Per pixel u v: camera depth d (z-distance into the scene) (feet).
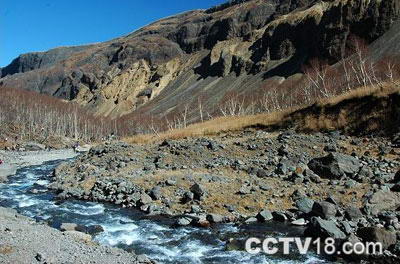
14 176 138.21
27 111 465.88
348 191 77.71
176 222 70.49
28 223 70.28
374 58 467.52
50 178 127.95
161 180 93.56
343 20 575.79
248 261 53.78
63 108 587.68
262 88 614.34
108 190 93.61
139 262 51.52
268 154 109.19
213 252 57.57
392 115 114.21
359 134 115.65
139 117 635.25
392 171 85.87
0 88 614.34
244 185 86.02
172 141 134.92
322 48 588.50
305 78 488.44
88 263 49.73
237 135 141.90
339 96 139.54
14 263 47.91
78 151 272.72
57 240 58.75
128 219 75.20
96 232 68.03
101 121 558.56
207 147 121.49
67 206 87.20
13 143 314.55
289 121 141.18
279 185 85.25
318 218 61.98
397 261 50.08
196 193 80.79
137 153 128.26
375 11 540.93
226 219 71.15
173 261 54.90
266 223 68.69
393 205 68.28
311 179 86.69
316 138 117.50
